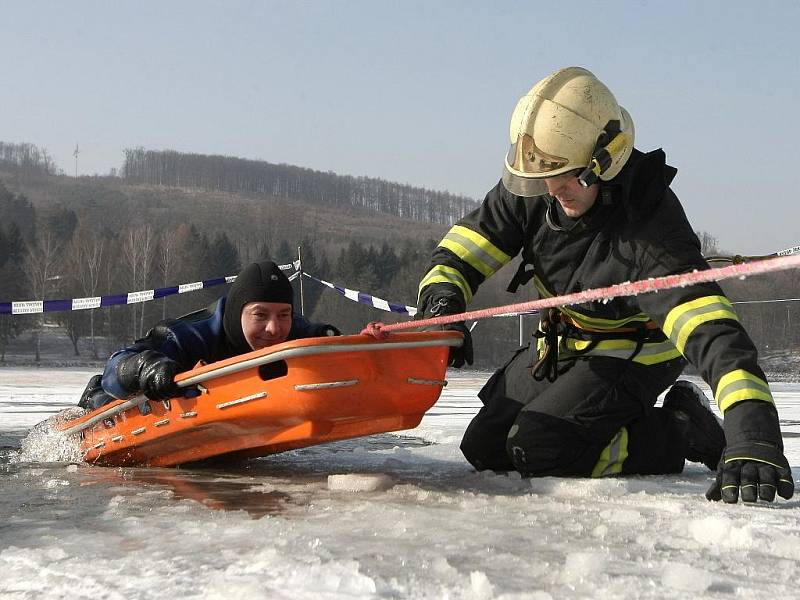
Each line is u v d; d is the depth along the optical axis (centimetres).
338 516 258
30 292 5856
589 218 323
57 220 10600
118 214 15438
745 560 207
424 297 355
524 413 352
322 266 7662
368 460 428
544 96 315
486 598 171
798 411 956
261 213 15488
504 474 365
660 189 313
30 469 390
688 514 263
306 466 402
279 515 263
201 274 7088
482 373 3453
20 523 254
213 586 179
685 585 182
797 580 190
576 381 349
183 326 392
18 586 184
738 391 273
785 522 252
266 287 387
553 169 311
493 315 276
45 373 2511
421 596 174
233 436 349
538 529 239
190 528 239
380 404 311
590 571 193
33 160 19538
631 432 360
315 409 306
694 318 288
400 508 275
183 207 16425
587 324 352
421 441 553
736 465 269
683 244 304
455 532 234
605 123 312
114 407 379
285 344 300
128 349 371
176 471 381
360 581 179
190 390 344
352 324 4756
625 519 254
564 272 342
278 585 179
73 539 228
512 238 366
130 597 174
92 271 6141
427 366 317
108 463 410
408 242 8331
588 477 354
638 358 353
